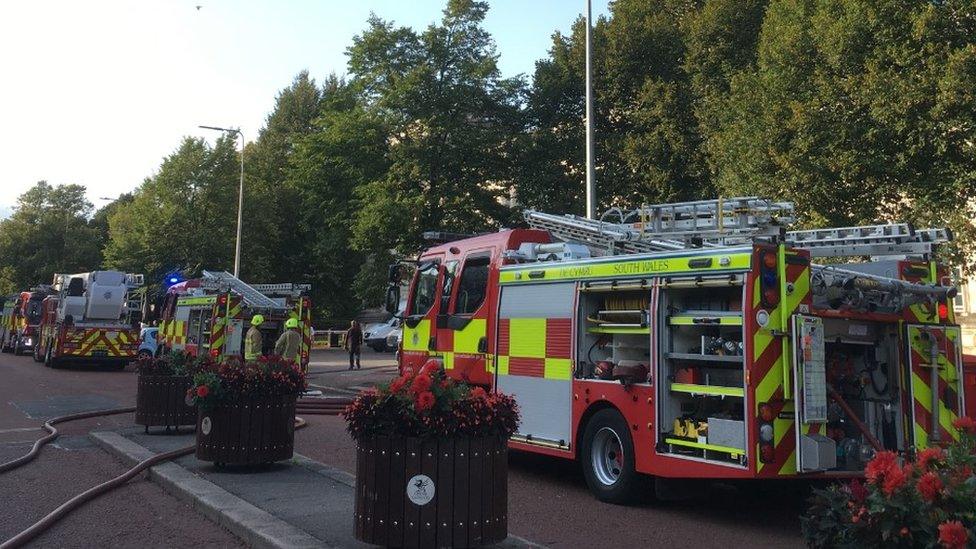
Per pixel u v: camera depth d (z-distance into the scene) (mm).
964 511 3186
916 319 7434
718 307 7039
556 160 27156
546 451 8586
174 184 43844
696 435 6996
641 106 25047
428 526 5137
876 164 13609
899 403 7289
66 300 26828
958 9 13141
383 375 25016
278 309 19922
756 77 16797
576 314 8375
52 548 6055
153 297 27062
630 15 26828
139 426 12469
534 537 6484
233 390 8547
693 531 6797
